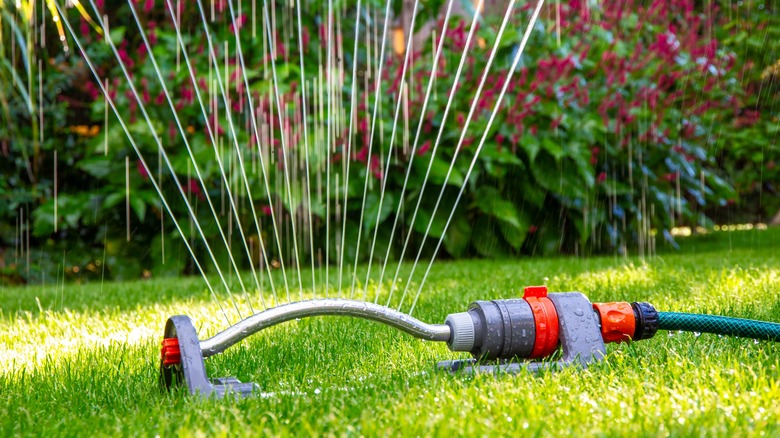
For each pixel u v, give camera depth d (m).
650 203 3.99
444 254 3.95
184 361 1.29
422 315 1.86
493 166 3.69
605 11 4.15
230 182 3.44
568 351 1.35
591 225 3.84
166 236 3.61
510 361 1.37
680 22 4.40
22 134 3.70
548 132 3.77
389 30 4.20
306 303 1.34
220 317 1.97
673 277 2.30
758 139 4.56
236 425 1.16
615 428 1.12
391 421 1.16
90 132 3.96
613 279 2.34
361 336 1.68
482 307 1.36
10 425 1.21
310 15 3.97
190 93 3.46
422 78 3.75
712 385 1.25
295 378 1.40
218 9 3.84
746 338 1.49
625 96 3.94
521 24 4.05
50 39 3.76
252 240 3.70
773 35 4.75
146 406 1.28
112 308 2.23
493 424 1.14
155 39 3.66
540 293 1.39
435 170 3.64
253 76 3.63
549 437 1.10
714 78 4.14
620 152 3.90
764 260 2.91
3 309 2.30
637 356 1.41
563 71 3.74
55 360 1.57
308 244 3.68
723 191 4.40
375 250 3.70
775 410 1.15
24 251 3.79
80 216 3.54
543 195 3.79
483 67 3.87
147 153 3.56
